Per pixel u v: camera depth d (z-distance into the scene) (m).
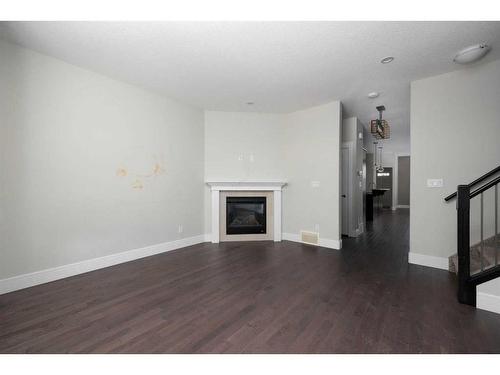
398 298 2.24
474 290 2.09
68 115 2.76
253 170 4.62
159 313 1.99
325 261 3.34
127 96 3.32
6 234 2.35
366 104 4.18
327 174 4.12
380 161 10.52
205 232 4.49
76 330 1.75
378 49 2.44
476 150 2.79
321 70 2.91
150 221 3.63
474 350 1.52
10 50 2.34
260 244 4.29
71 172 2.79
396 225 6.28
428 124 3.07
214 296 2.29
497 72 2.65
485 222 2.77
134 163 3.42
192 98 3.88
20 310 2.03
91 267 2.97
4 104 2.32
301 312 2.00
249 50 2.48
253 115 4.62
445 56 2.57
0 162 2.31
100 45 2.39
